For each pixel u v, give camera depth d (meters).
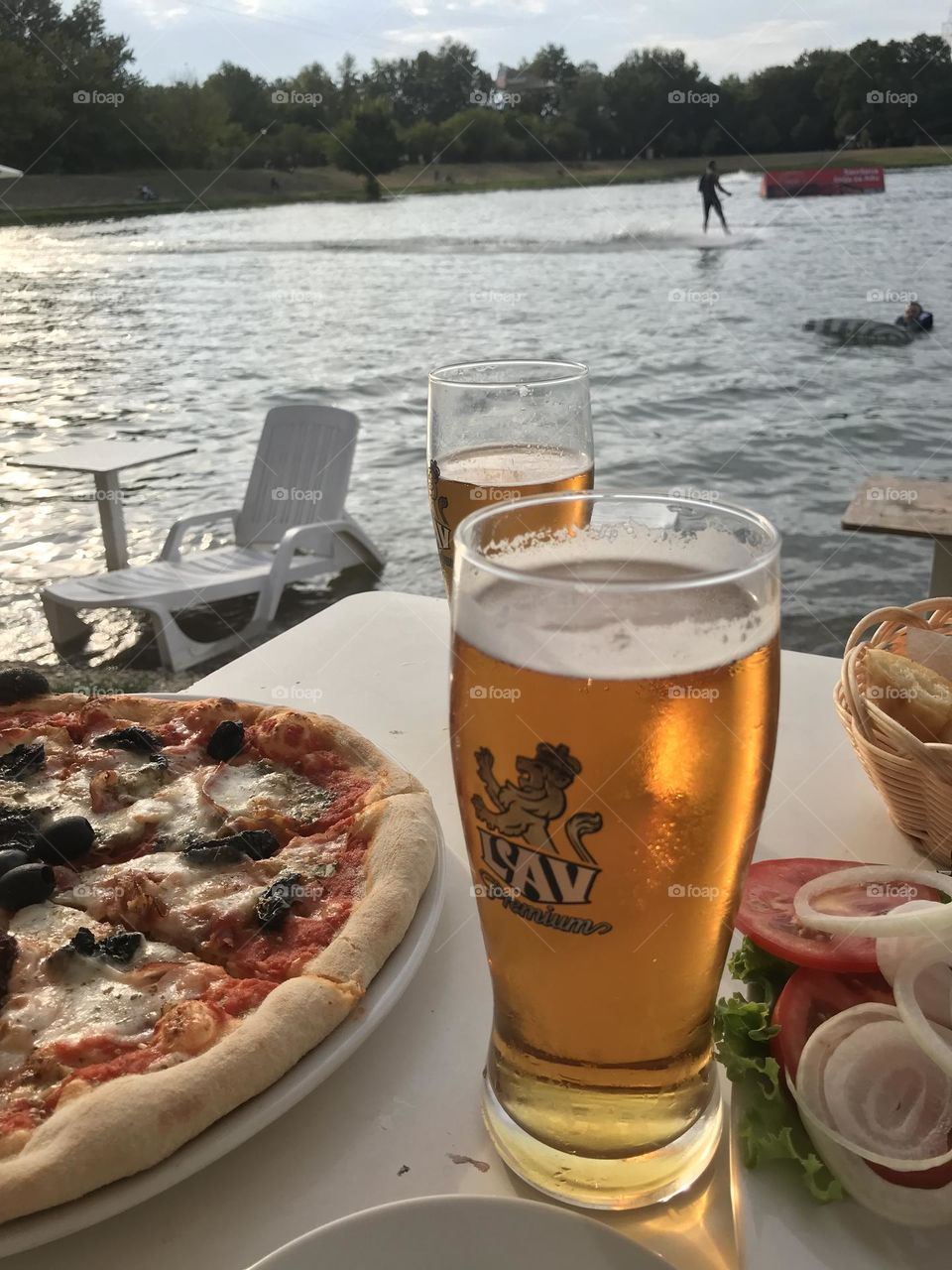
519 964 0.61
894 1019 0.66
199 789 1.14
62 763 1.22
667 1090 0.64
